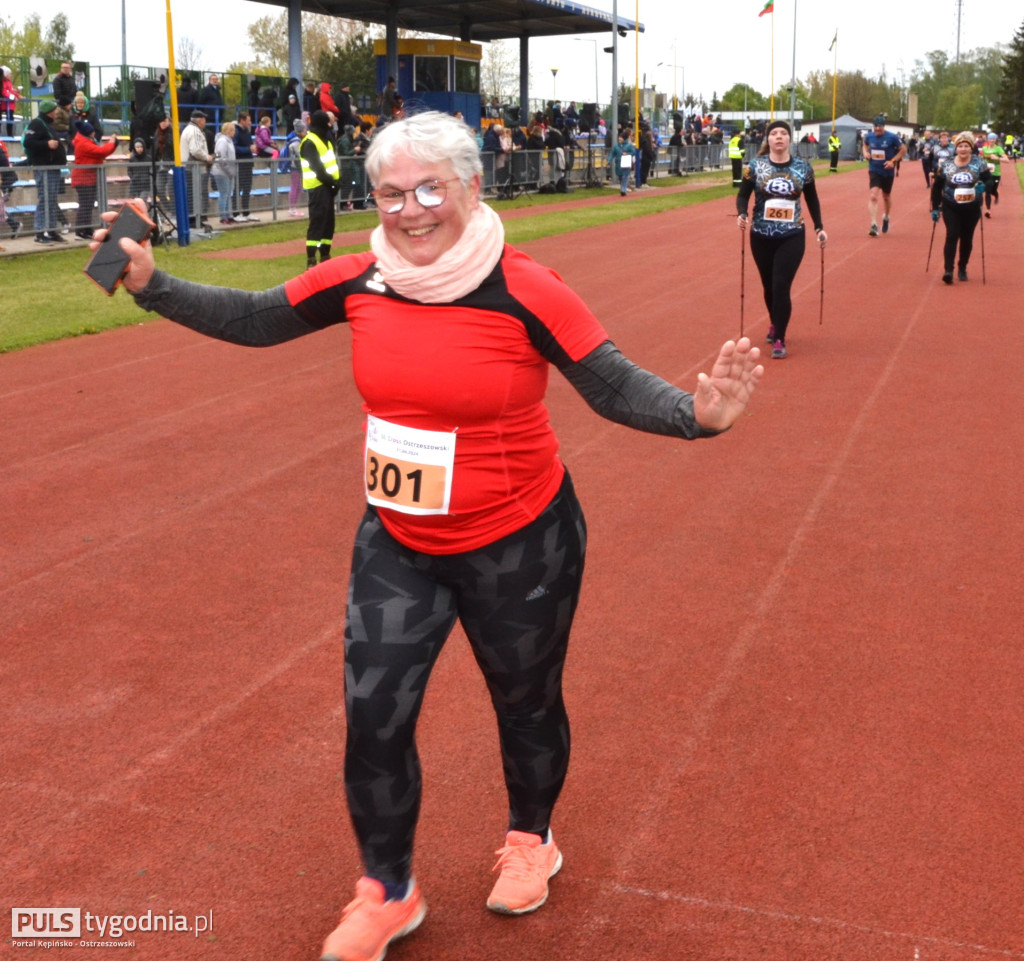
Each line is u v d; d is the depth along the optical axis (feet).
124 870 9.96
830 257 53.93
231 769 11.51
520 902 9.26
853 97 327.67
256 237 60.39
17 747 11.89
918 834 10.38
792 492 19.84
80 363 30.25
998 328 35.01
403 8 105.60
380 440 8.27
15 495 19.65
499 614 8.53
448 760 11.68
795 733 12.15
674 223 73.92
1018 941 8.98
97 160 55.83
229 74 88.38
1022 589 15.76
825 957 8.82
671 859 10.05
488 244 7.78
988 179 44.14
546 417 8.49
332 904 9.53
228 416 24.79
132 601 15.44
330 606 15.33
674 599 15.52
